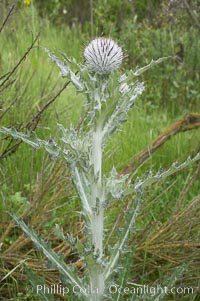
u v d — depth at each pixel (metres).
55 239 1.37
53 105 1.83
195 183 1.66
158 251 1.31
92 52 0.87
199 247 1.38
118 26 3.41
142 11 3.52
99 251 0.93
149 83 2.63
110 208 1.41
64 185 1.39
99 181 0.91
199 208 1.42
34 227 1.36
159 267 1.28
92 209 0.90
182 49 2.82
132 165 1.64
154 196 1.54
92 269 0.92
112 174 0.92
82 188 0.92
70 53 2.96
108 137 0.90
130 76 0.88
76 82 0.88
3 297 1.24
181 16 2.87
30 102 1.81
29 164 1.64
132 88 0.89
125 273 0.98
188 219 1.34
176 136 1.94
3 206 1.42
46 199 1.46
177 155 1.85
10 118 1.71
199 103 2.50
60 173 1.38
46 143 0.89
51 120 1.83
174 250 1.33
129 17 3.49
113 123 0.90
